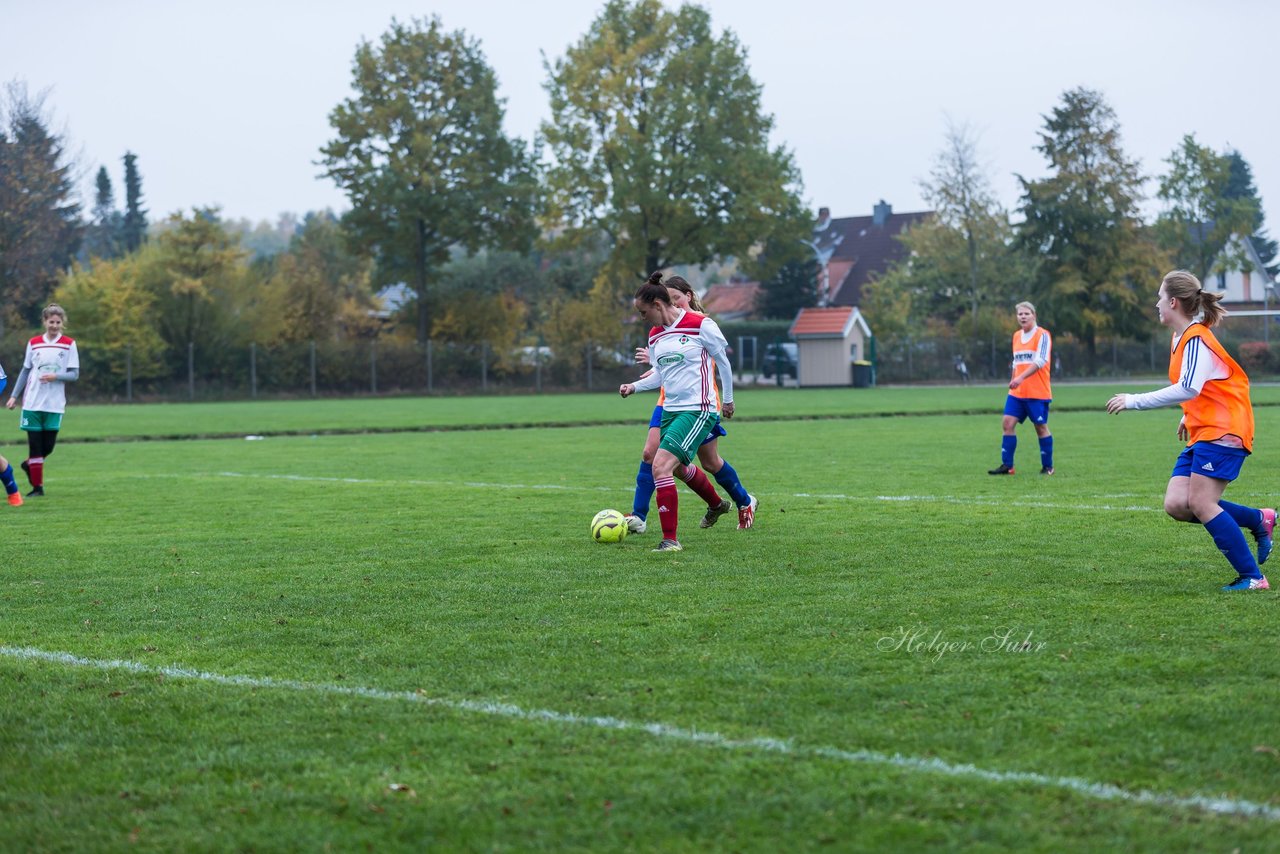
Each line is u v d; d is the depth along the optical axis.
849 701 7.93
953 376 104.62
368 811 6.21
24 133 88.88
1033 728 7.27
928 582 12.12
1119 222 108.69
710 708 7.82
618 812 6.13
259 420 51.94
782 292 129.38
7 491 20.36
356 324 111.69
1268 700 7.75
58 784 6.71
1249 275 134.88
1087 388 81.00
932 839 5.75
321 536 16.25
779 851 5.66
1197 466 11.56
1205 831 5.77
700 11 97.94
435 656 9.39
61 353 22.20
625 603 11.32
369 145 96.50
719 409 15.30
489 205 97.19
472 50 96.75
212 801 6.41
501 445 35.25
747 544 14.95
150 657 9.51
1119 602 10.95
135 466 28.95
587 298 120.69
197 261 84.88
